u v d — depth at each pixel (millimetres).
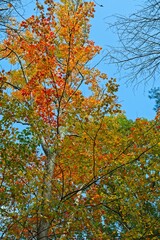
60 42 13305
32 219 10055
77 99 12188
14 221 9469
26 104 9984
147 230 10914
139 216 11797
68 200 10133
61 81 12633
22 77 14078
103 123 11461
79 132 11648
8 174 9742
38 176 10016
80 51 12914
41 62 12375
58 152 11367
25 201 9492
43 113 11930
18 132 9477
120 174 11391
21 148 9477
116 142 11648
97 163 11281
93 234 10578
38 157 11266
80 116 11172
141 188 11688
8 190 9500
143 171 11383
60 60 13133
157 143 10867
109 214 11953
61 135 12180
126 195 11039
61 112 12406
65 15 13125
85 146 11672
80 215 9844
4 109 9727
